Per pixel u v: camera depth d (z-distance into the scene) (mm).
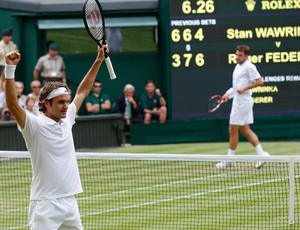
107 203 19141
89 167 23422
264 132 29719
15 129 27109
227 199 18953
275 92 29766
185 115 29766
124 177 21859
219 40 29703
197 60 29703
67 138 12297
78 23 31406
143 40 31875
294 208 16953
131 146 29359
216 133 29719
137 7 31516
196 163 23516
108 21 31406
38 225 12125
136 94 31828
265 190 19562
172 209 18312
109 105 30234
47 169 12094
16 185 21406
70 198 12234
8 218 18141
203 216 17594
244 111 23906
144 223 17281
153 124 29578
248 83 23906
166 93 30391
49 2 31531
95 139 28547
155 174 22141
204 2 29609
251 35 29719
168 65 29766
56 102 12102
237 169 22219
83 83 13125
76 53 32062
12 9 31188
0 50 29562
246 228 16516
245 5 29703
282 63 29797
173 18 29578
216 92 29797
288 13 29766
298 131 29797
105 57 13312
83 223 17484
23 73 32000
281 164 22453
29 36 31969
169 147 28641
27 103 28000
